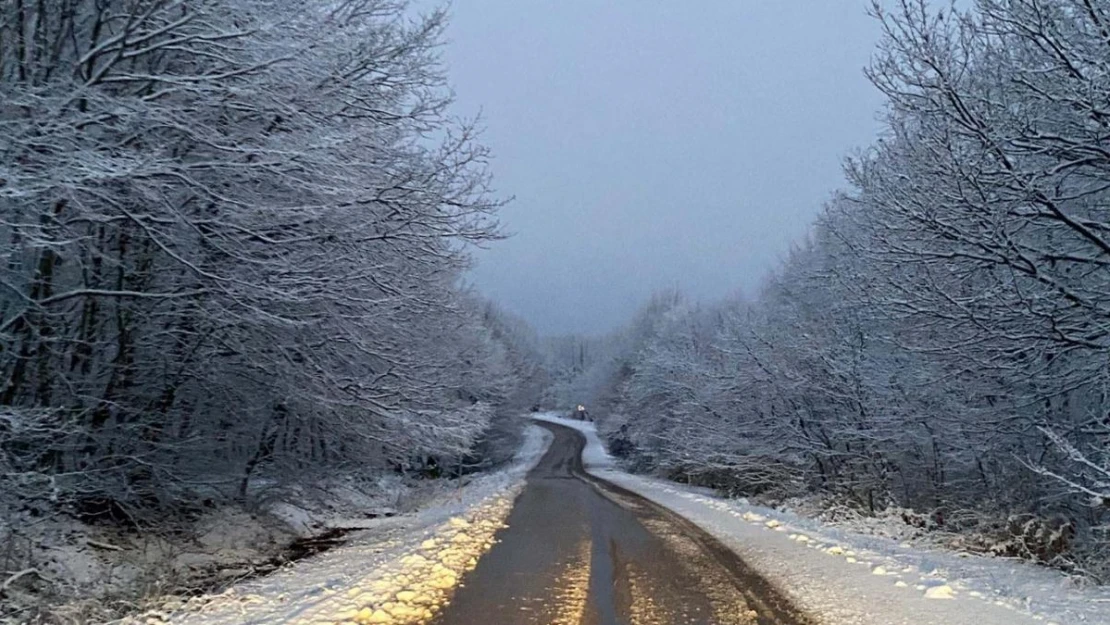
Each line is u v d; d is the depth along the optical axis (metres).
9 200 9.04
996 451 16.59
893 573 11.12
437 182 13.84
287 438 17.77
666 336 63.44
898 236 12.35
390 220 13.35
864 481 25.45
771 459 33.06
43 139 8.87
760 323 32.28
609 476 53.00
